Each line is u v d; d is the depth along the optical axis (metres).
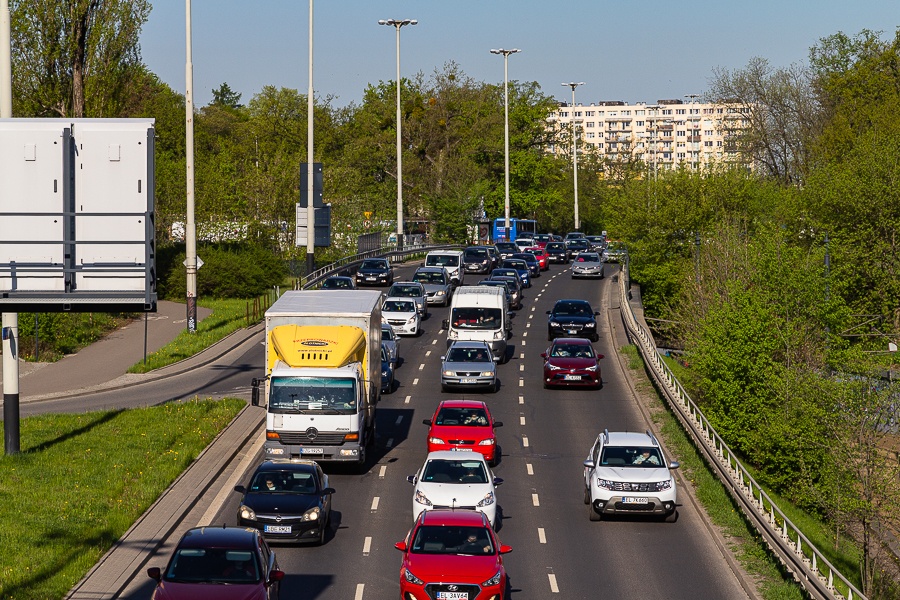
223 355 70.75
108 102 90.00
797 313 58.78
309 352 42.72
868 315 74.81
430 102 182.75
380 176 180.75
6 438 43.25
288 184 116.12
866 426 46.72
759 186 107.62
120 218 31.11
